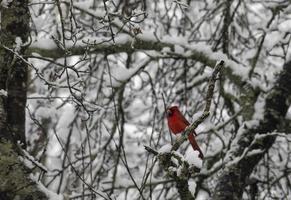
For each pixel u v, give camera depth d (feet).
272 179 34.73
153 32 33.73
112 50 32.27
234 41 42.24
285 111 32.48
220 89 34.91
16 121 21.44
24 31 21.77
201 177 33.55
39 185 21.01
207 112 18.04
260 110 32.45
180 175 18.22
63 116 38.70
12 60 21.25
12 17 21.56
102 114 35.86
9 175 20.48
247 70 34.32
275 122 31.99
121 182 34.47
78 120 39.50
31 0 29.48
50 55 30.58
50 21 37.99
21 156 20.92
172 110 25.66
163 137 38.63
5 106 21.06
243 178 30.42
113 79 35.12
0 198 20.40
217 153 35.65
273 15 36.22
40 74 20.13
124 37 32.58
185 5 25.49
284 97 32.48
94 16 32.60
